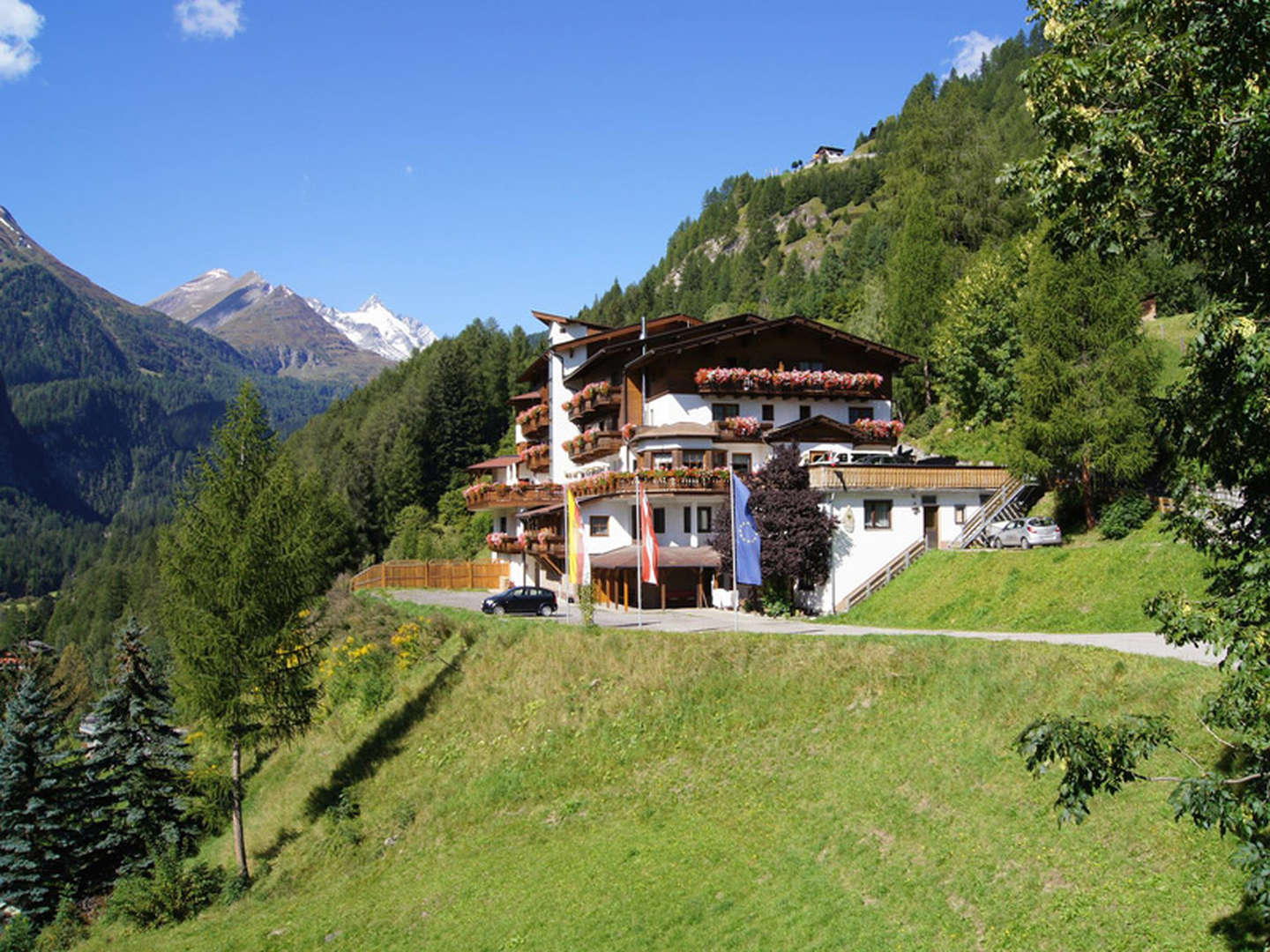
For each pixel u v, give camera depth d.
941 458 44.69
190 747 39.41
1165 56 9.30
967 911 15.41
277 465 29.03
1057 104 10.47
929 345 69.06
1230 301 8.52
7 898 28.09
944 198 83.62
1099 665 19.83
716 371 46.34
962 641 23.84
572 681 29.75
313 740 34.56
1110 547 30.47
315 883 25.31
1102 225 10.52
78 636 128.75
